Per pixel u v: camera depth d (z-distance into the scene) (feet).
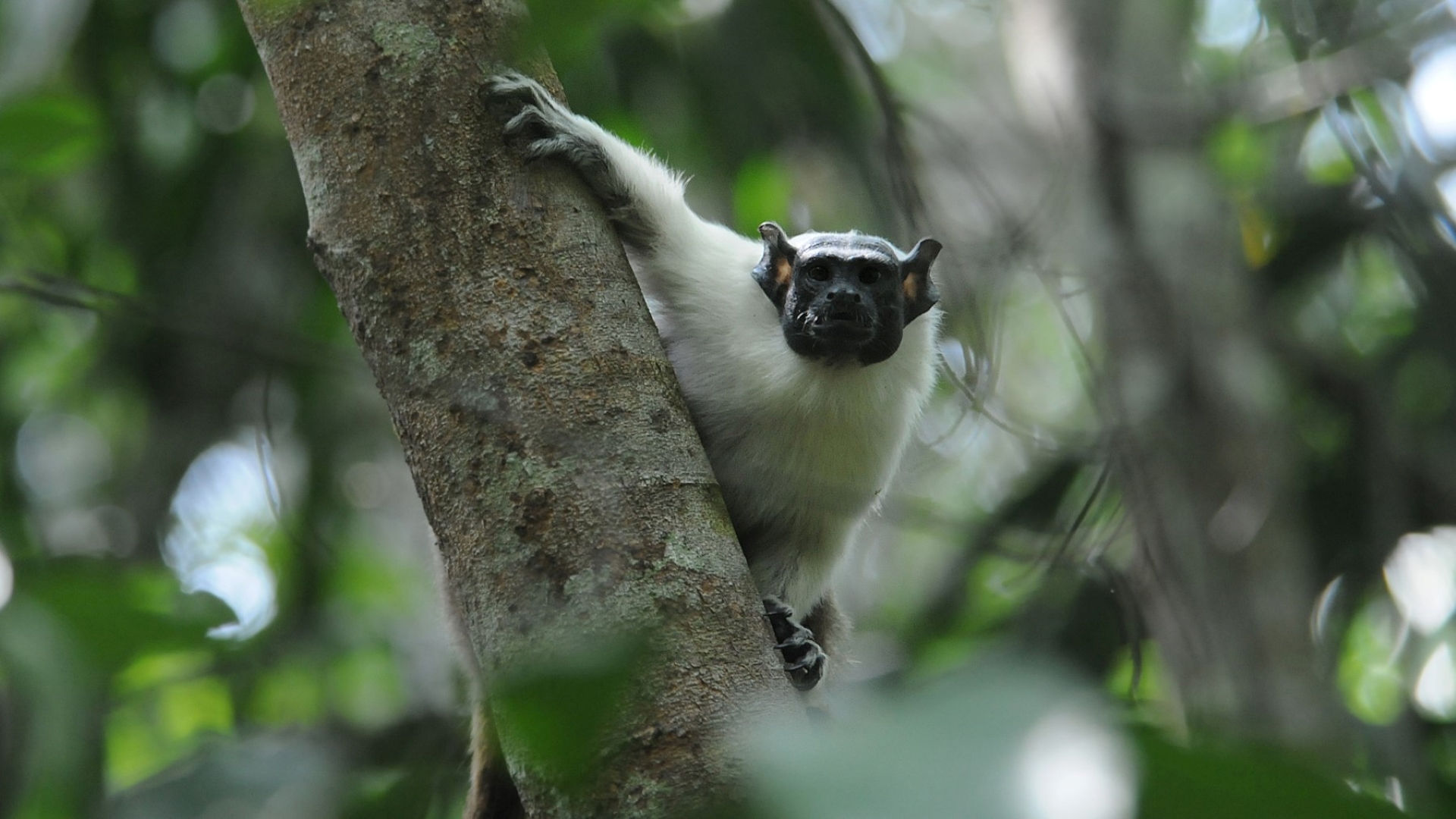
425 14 19.44
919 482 49.21
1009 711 5.28
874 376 27.91
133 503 43.65
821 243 28.32
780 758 5.32
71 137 21.38
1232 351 40.70
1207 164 44.34
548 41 11.38
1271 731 33.91
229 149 38.88
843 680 31.76
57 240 40.60
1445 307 40.27
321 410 43.75
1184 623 37.40
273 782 19.48
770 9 33.24
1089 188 42.57
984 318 32.40
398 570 61.16
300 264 39.29
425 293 18.20
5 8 32.78
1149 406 39.29
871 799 5.01
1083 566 36.47
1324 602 41.19
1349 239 43.60
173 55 37.86
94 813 13.26
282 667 42.32
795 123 33.73
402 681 44.98
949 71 66.28
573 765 6.89
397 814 27.81
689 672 16.06
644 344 18.85
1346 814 5.30
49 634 12.40
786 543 27.99
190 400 42.45
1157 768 5.32
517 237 18.75
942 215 33.19
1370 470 41.24
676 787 15.05
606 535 16.94
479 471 17.39
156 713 41.42
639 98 33.09
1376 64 40.96
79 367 47.50
